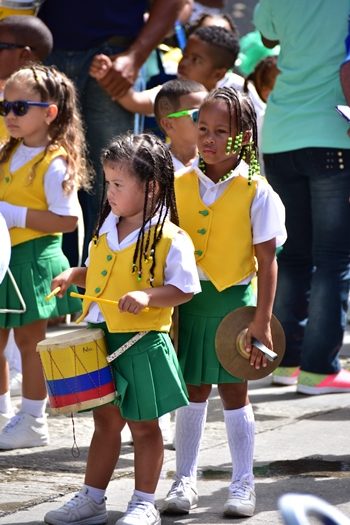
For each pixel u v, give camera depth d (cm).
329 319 1260
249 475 838
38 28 1265
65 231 1044
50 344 786
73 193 1045
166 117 1061
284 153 1261
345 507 832
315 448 1022
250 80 1501
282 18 1249
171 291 780
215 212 847
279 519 813
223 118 834
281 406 1214
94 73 1348
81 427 1109
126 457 999
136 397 785
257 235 841
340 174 1238
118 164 794
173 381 789
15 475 936
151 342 789
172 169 810
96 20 1377
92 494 809
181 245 794
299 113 1242
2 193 1054
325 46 1228
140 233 794
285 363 1328
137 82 1501
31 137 1049
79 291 1345
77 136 1070
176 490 837
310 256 1325
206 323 841
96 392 785
